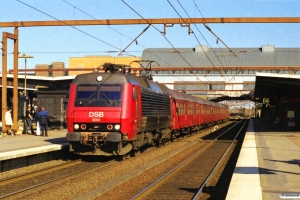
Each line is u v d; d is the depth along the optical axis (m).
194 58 93.62
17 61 27.38
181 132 37.22
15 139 24.20
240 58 93.50
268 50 94.75
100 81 19.02
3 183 13.36
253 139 30.03
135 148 20.36
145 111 21.31
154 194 11.62
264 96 64.62
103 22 23.41
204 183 12.50
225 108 84.88
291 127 42.31
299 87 38.94
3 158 15.45
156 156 21.36
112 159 20.02
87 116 18.56
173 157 21.25
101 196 11.30
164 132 27.31
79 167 17.39
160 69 51.88
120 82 18.94
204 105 50.56
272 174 13.38
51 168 16.39
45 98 33.19
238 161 16.64
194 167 17.58
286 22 22.52
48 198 11.02
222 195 11.41
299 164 15.98
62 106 33.12
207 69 51.94
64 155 21.03
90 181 13.66
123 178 14.10
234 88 82.44
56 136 26.83
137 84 20.03
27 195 11.45
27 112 29.08
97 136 18.22
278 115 55.19
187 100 37.84
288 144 25.56
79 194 11.55
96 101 18.69
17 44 27.05
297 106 42.12
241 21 22.66
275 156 18.83
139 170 16.06
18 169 16.52
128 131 18.58
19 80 40.50
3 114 27.73
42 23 24.88
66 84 39.31
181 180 14.12
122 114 18.41
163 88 27.28
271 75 33.47
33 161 17.97
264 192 10.35
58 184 13.21
